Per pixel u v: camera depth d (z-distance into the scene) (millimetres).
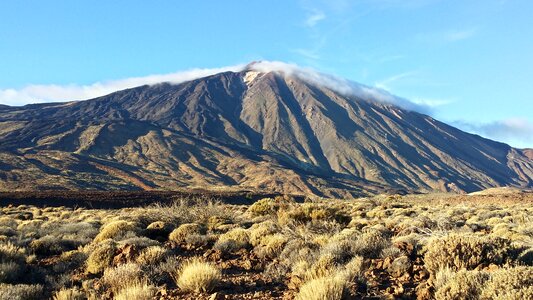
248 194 81625
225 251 12336
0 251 10812
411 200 55781
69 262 11344
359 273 7730
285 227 14289
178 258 10922
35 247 13422
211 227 17766
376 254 9977
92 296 7379
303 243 11086
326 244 10844
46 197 57688
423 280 7711
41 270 10398
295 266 8875
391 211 28250
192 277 7672
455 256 7910
